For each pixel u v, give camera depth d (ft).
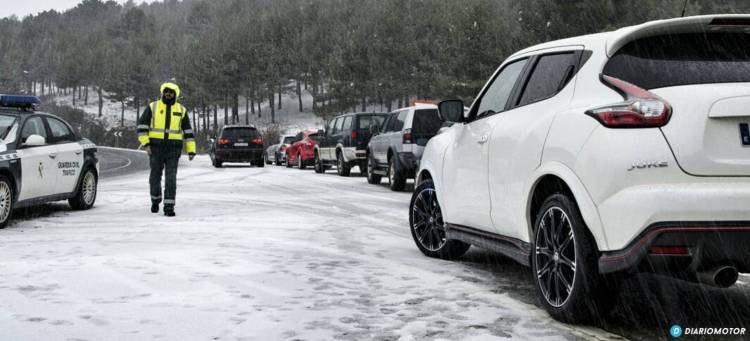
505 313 12.26
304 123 414.62
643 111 10.23
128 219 27.99
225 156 90.99
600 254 10.81
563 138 11.56
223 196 40.83
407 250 20.11
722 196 9.82
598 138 10.66
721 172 10.00
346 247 20.45
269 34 432.66
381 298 13.34
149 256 18.28
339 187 49.98
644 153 10.08
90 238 22.06
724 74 10.74
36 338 10.37
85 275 15.43
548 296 12.13
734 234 9.81
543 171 12.11
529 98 13.87
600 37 12.20
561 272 11.78
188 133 30.04
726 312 12.58
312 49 391.65
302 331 10.88
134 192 43.60
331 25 404.36
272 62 409.28
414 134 44.19
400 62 304.71
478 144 15.49
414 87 301.43
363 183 55.11
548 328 11.30
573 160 11.16
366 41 313.94
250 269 16.39
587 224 10.83
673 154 10.02
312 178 62.85
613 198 10.33
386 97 316.19
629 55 11.39
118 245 20.43
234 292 13.74
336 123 68.28
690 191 9.86
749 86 10.32
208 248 19.86
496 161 14.32
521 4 108.37
